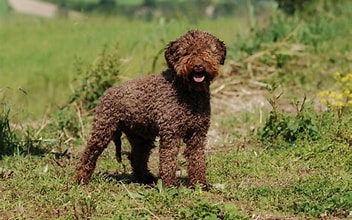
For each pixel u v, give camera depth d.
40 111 18.48
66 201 11.33
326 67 21.73
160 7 34.66
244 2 33.12
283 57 21.31
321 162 13.48
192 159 11.90
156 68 20.56
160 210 10.84
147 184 12.62
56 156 14.55
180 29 23.31
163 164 11.66
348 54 22.78
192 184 11.91
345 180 12.34
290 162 13.68
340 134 14.57
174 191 11.33
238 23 26.77
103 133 12.05
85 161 12.24
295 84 20.20
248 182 12.60
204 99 11.71
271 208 11.12
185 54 11.38
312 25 24.62
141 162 12.71
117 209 10.91
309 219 10.77
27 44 26.23
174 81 11.62
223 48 11.71
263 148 14.91
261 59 21.20
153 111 11.69
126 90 11.87
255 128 16.20
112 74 18.33
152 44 21.75
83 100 18.05
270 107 18.27
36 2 36.66
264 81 20.03
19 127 16.80
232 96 19.22
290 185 12.28
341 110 15.66
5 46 25.94
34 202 11.39
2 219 10.80
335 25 25.62
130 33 26.11
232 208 10.51
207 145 15.49
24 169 13.33
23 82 20.91
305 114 15.10
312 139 14.73
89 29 27.81
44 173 12.96
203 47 11.38
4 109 15.71
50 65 22.84
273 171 13.18
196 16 29.94
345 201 11.06
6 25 30.80
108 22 30.72
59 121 16.52
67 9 35.56
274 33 23.12
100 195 11.48
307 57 22.12
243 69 20.78
